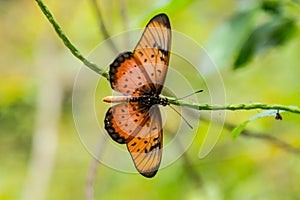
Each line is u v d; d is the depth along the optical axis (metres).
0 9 1.33
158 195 1.01
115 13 0.80
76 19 1.14
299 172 0.95
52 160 1.30
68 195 1.46
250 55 0.70
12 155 1.56
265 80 1.00
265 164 0.96
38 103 1.39
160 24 0.57
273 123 0.83
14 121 1.55
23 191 1.33
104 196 1.16
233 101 0.98
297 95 0.65
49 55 1.35
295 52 0.97
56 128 1.36
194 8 0.98
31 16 1.31
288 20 0.71
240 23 0.71
